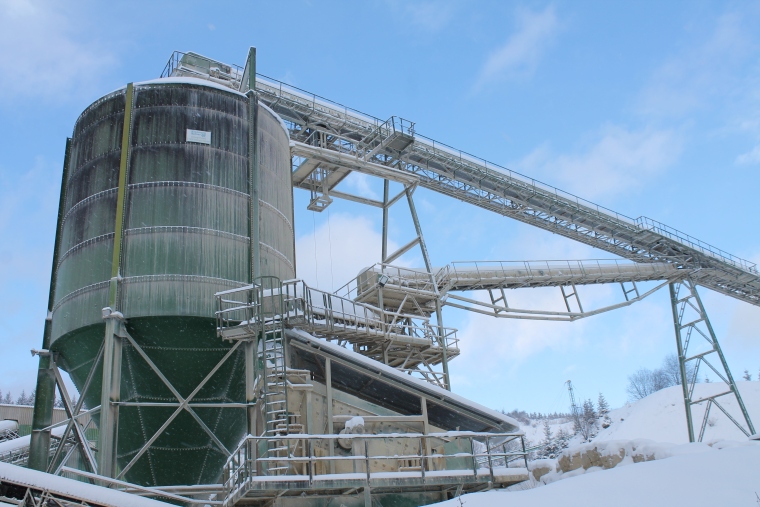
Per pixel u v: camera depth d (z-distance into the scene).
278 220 28.95
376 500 20.70
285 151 31.12
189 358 25.23
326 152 37.00
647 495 15.09
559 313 47.62
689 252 53.56
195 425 25.67
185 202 26.53
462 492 21.61
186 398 25.36
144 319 24.72
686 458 17.53
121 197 26.30
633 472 16.75
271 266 27.62
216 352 25.28
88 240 26.33
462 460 25.05
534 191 48.22
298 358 24.88
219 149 27.88
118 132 27.83
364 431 22.92
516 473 21.33
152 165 26.94
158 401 25.28
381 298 35.44
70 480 19.36
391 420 23.78
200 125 28.00
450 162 44.59
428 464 23.41
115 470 22.97
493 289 46.22
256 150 28.69
